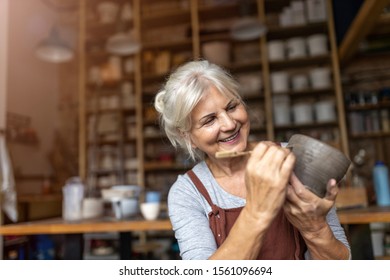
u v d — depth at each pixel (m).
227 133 0.82
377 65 3.59
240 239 0.63
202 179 0.92
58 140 4.11
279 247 0.81
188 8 3.79
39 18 3.98
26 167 3.52
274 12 3.85
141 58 3.83
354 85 3.62
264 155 0.62
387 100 3.36
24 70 3.66
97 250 3.05
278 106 3.40
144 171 3.65
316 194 0.65
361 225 1.50
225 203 0.87
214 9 3.75
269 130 3.36
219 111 0.81
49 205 3.32
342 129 3.22
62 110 4.25
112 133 3.79
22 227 1.54
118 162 3.74
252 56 3.85
